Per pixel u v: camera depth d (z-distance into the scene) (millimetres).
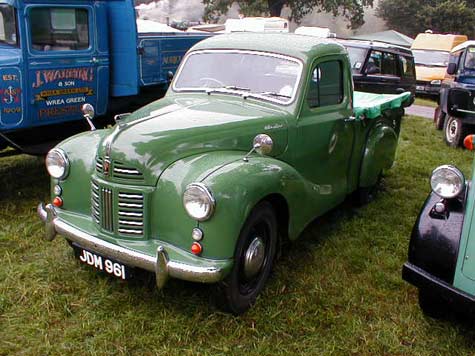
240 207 3004
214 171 3076
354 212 5355
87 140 3750
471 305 2912
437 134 10289
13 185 5758
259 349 3057
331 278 3930
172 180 3137
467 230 2969
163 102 4125
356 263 4211
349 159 4957
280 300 3566
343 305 3592
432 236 3084
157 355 2975
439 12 38906
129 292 3557
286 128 3938
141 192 3160
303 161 4199
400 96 6031
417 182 6586
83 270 3828
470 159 8125
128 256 3129
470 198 2994
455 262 3000
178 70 4555
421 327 3385
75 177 3555
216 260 2996
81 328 3166
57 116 5645
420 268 3102
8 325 3189
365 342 3193
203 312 3369
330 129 4430
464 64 9594
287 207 3598
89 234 3354
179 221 3076
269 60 4223
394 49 11766
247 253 3283
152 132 3283
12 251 4133
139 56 6496
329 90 4473
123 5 6066
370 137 5215
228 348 3055
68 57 5629
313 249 4418
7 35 5188
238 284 3289
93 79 5988
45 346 2994
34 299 3459
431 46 19344
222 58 4391
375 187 5875
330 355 3057
